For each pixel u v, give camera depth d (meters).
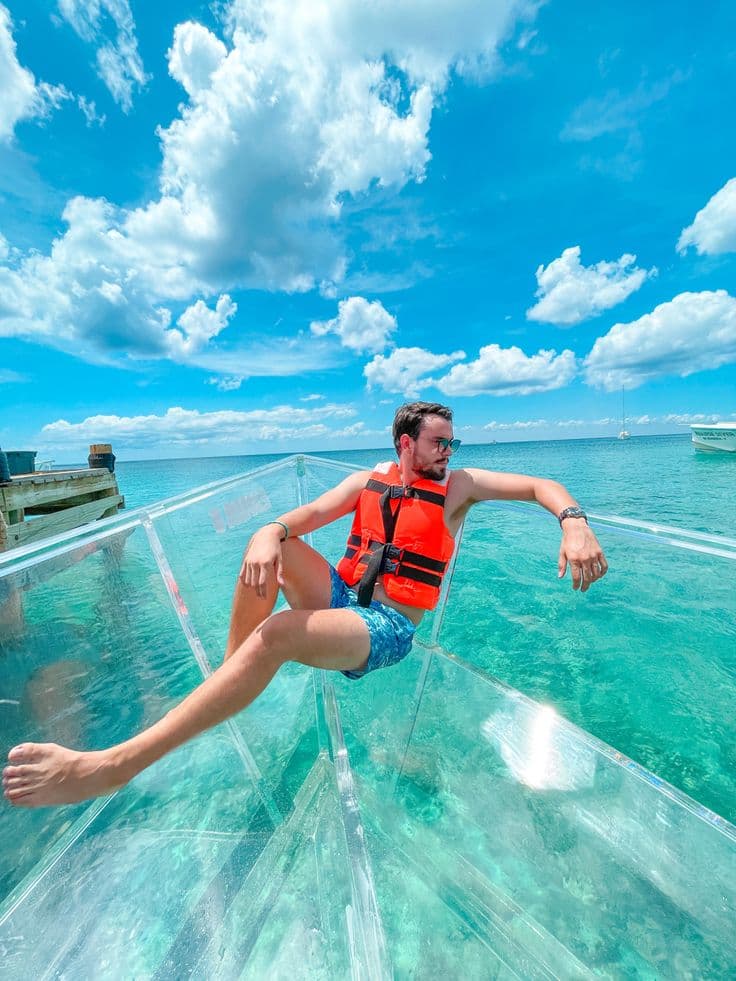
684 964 1.18
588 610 2.18
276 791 1.81
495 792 1.73
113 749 1.12
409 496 1.67
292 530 1.64
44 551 1.37
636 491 12.80
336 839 1.57
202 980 1.15
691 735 1.94
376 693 2.29
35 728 1.32
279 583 1.56
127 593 1.69
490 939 1.26
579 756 1.74
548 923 1.29
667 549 1.64
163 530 1.93
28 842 1.28
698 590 1.60
